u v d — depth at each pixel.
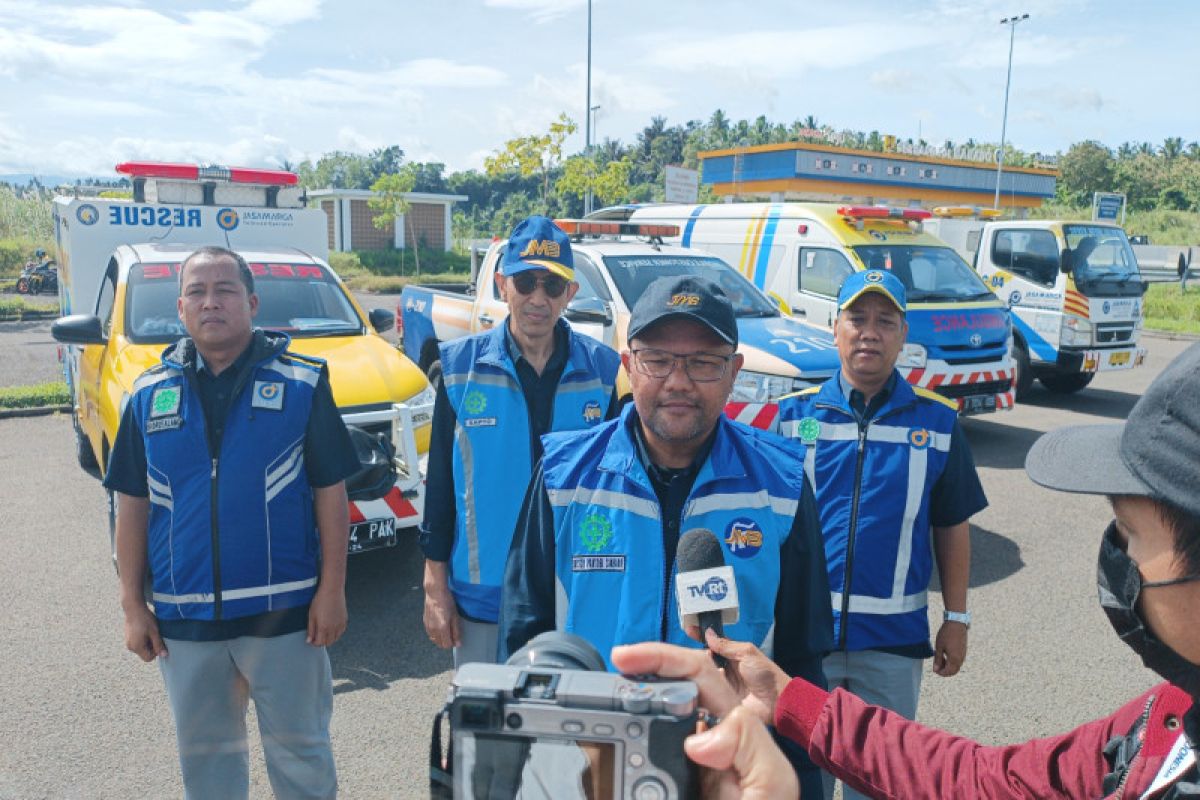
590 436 1.83
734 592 1.36
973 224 11.23
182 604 2.56
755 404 6.00
